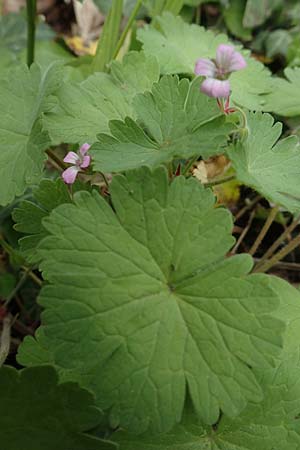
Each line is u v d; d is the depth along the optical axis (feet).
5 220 0.91
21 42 1.27
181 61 0.93
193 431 0.64
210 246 0.60
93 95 0.80
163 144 0.66
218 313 0.59
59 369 0.65
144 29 0.95
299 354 0.68
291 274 0.97
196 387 0.58
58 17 1.45
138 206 0.60
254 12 1.23
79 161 0.69
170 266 0.61
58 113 0.78
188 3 1.23
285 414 0.65
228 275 0.60
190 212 0.61
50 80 0.79
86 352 0.58
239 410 0.57
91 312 0.58
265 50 1.24
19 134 0.77
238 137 0.72
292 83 0.92
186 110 0.67
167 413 0.57
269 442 0.64
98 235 0.59
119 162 0.64
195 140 0.64
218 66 0.64
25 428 0.61
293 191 0.67
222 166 0.92
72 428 0.60
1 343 0.82
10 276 0.91
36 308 0.90
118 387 0.58
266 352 0.58
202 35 0.97
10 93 0.80
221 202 0.97
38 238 0.73
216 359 0.58
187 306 0.60
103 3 1.30
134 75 0.82
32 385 0.58
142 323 0.59
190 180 0.61
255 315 0.59
